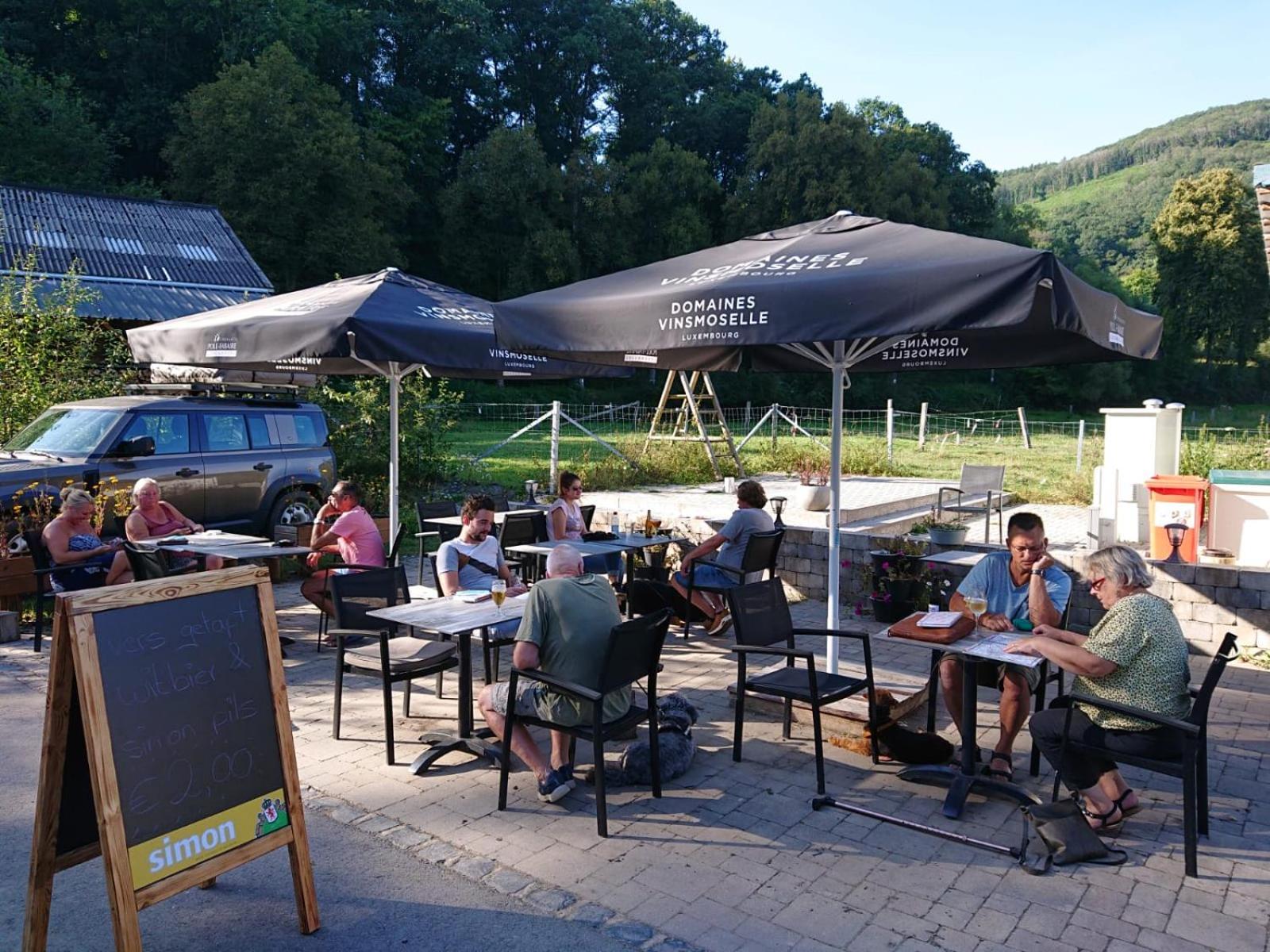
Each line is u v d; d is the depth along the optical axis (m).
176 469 9.98
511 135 50.62
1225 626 7.50
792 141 53.50
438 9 55.88
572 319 5.05
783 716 6.04
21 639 7.84
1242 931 3.52
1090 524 9.32
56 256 20.88
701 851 4.17
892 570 8.59
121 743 3.00
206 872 3.19
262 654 3.46
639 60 61.59
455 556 6.50
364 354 6.54
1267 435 15.08
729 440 17.84
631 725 4.55
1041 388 59.00
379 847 4.20
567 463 19.72
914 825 4.41
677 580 8.31
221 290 22.12
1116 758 4.12
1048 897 3.78
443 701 6.38
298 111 40.56
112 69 45.47
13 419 10.86
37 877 3.12
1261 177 10.83
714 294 4.49
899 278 4.00
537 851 4.16
